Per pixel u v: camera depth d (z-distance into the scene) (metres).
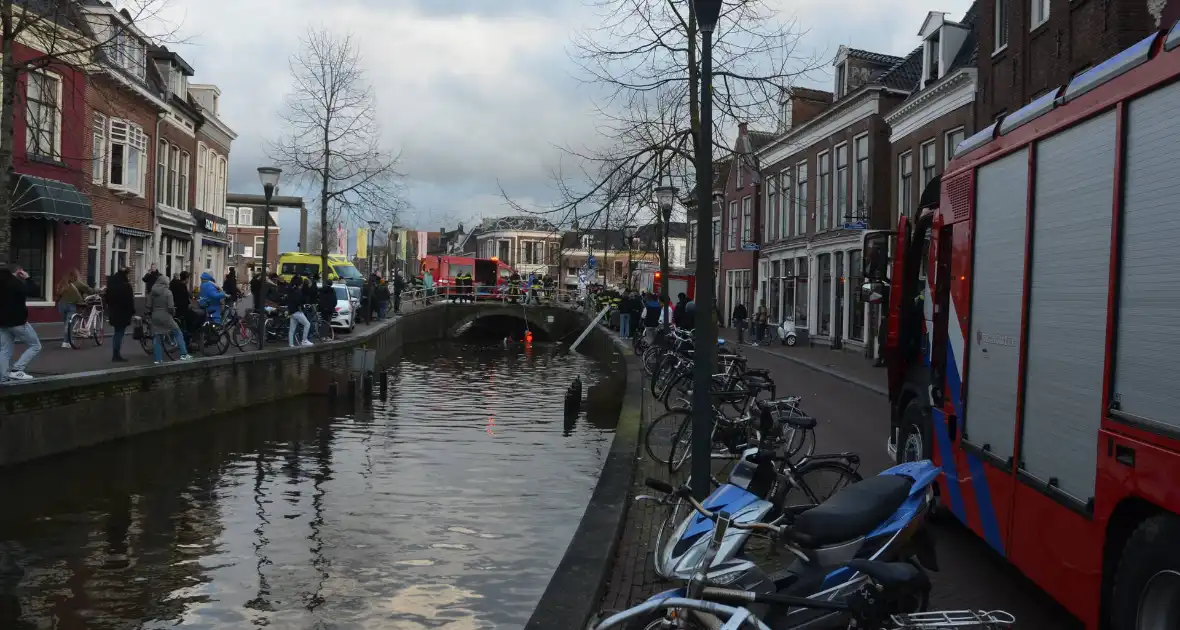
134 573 7.90
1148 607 3.73
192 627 6.61
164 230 30.33
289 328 23.06
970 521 6.10
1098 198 4.29
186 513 10.20
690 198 16.83
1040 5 17.00
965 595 5.57
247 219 76.25
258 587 7.55
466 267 59.84
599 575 5.44
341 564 8.24
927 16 23.14
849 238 27.86
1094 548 4.15
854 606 3.79
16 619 6.73
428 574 7.95
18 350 16.84
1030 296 5.10
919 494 4.53
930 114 22.70
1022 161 5.32
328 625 6.65
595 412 20.27
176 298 17.53
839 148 29.48
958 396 6.42
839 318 29.23
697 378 6.59
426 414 19.52
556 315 50.88
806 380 19.66
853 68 30.11
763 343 32.25
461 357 38.22
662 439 9.52
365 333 28.80
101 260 24.92
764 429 8.24
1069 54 15.66
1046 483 4.75
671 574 4.15
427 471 12.95
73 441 12.64
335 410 19.81
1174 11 13.71
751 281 39.50
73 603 7.09
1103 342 4.14
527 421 18.64
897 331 8.02
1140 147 3.90
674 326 19.73
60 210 20.98
